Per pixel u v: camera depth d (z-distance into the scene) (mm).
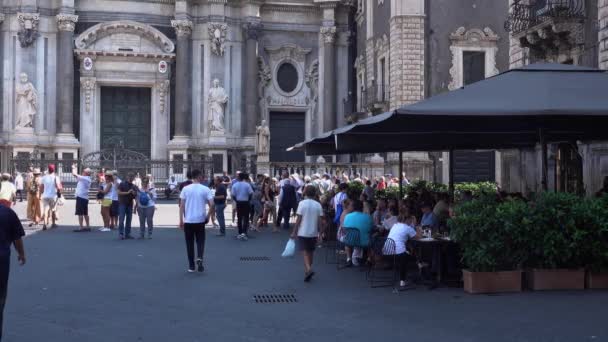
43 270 15844
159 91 49250
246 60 50062
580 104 12430
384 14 40562
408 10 36250
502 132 17016
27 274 15250
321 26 51438
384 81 41094
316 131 52219
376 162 39531
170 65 49375
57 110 47062
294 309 11672
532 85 13258
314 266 16641
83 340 9633
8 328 10289
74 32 47719
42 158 46094
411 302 12188
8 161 45844
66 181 45344
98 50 47562
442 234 15359
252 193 23281
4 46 46219
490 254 12727
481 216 12797
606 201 13242
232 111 50219
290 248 14430
